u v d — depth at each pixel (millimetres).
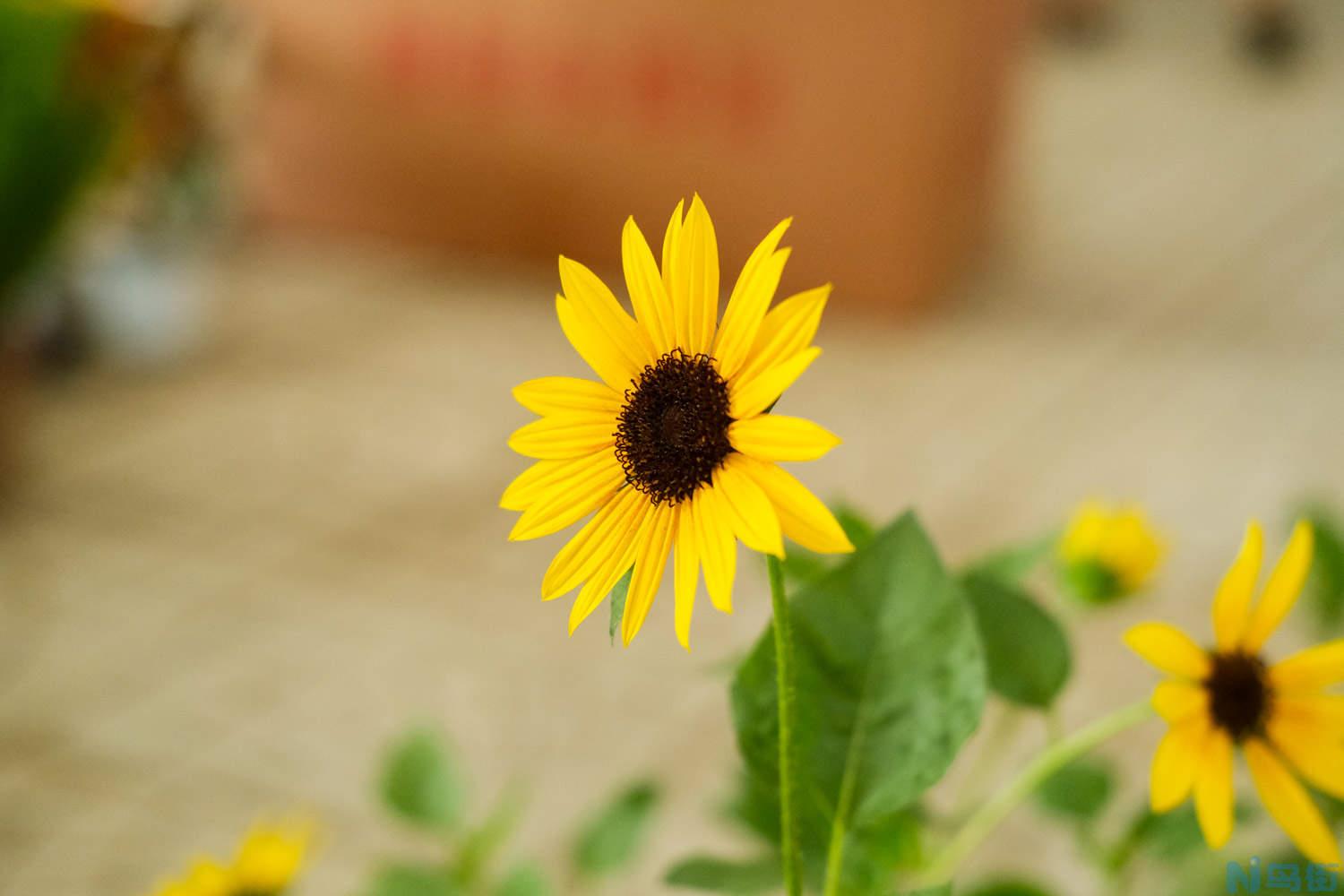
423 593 1874
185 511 2082
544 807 1435
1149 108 4801
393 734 1577
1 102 1869
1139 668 1629
